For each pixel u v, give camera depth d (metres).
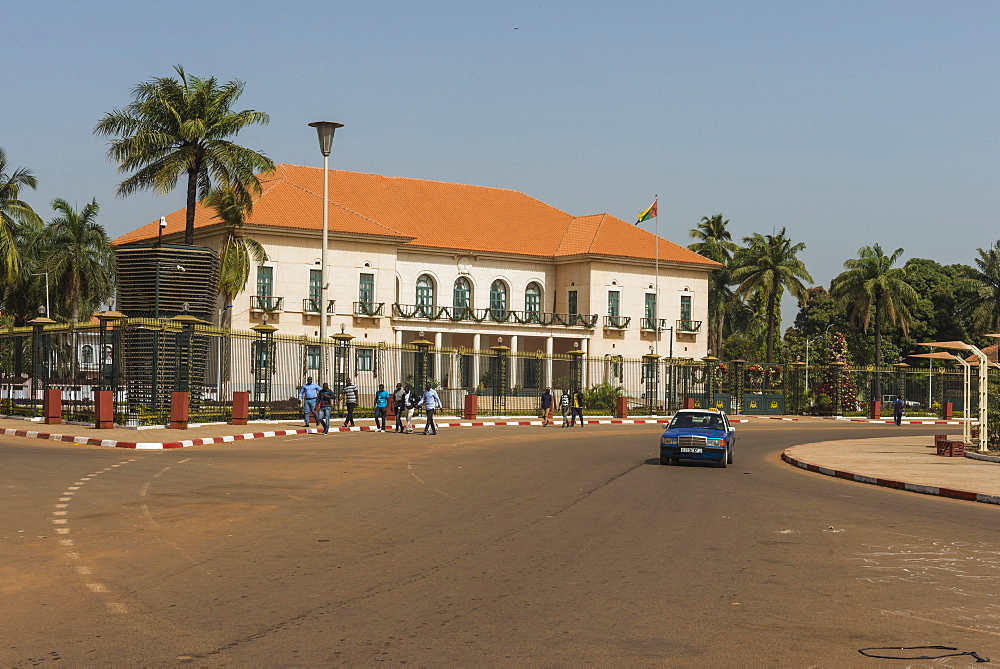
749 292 84.75
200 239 69.62
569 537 12.06
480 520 13.38
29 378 39.25
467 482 18.62
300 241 69.94
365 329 72.38
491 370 54.12
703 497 17.23
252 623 7.48
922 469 24.06
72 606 7.91
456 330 77.50
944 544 12.33
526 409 56.47
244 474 18.92
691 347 86.56
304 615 7.76
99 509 13.43
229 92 49.59
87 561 9.77
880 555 11.34
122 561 9.80
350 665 6.46
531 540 11.75
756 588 9.21
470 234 80.69
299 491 16.23
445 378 70.06
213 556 10.16
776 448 33.72
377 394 36.81
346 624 7.51
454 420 44.69
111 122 47.59
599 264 82.06
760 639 7.34
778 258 84.25
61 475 17.70
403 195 81.12
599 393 57.88
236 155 48.78
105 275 70.25
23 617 7.55
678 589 9.08
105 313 32.28
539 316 80.06
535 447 29.89
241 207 52.34
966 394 34.09
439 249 77.56
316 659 6.58
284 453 24.77
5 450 23.27
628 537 12.20
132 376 34.16
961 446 29.30
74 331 34.28
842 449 32.34
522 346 83.94
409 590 8.77
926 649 7.14
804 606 8.49
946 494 19.14
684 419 25.73
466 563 10.12
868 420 61.91
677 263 85.06
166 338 34.50
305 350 41.12
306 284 70.06
